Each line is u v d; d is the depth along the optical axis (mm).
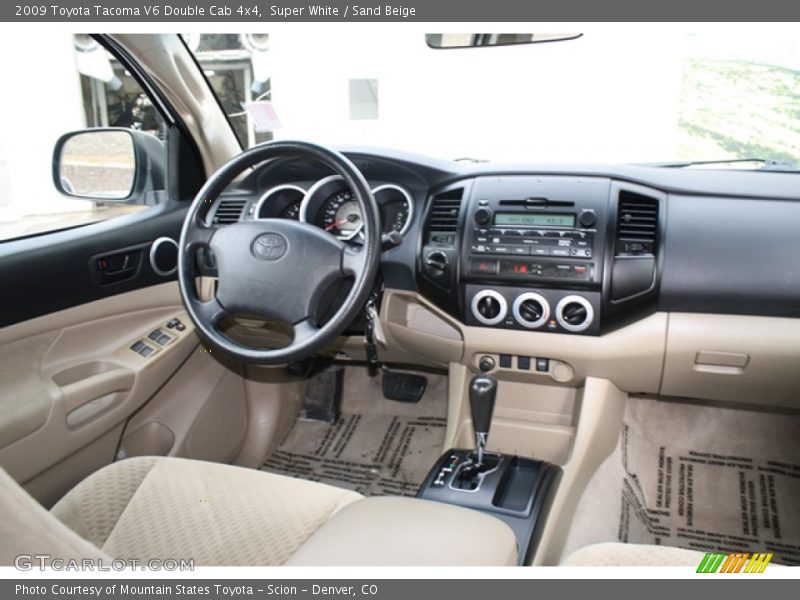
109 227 1671
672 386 1688
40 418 1368
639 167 1698
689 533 1734
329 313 1395
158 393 1840
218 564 987
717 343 1563
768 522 1747
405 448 2193
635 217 1602
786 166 1744
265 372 2154
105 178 1894
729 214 1553
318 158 1326
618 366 1665
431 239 1740
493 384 1533
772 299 1508
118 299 1674
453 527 828
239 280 1334
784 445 1927
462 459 1608
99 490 1157
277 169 1866
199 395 1960
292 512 1085
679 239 1554
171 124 1895
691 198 1588
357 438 2256
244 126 2135
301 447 2242
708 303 1544
